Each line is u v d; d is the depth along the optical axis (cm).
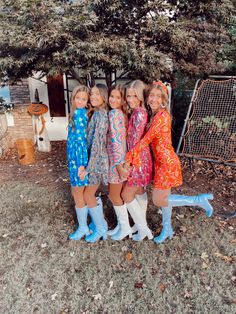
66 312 212
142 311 211
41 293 227
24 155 523
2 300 221
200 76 482
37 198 385
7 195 397
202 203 275
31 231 309
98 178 259
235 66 533
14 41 352
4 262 263
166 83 514
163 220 283
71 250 278
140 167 249
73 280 240
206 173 463
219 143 465
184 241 287
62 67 377
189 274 244
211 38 436
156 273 248
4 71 422
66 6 360
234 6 427
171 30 375
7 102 633
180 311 210
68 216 338
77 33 361
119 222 284
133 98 238
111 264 258
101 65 399
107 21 402
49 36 341
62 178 455
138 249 277
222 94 465
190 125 477
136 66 361
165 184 249
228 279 239
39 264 260
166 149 241
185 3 401
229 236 294
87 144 249
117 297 224
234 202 370
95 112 244
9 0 368
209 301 217
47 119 669
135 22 400
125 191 261
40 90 636
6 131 634
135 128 239
